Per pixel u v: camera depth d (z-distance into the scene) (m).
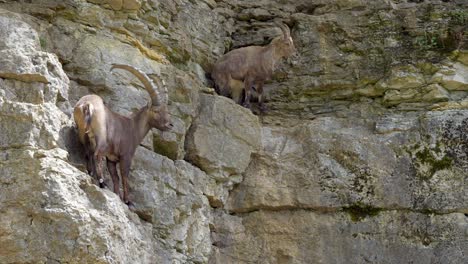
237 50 29.70
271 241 27.16
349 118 29.30
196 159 26.78
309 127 28.55
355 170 27.67
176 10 29.06
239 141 27.73
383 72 29.89
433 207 27.03
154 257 23.42
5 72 21.38
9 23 22.17
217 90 29.34
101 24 25.69
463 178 27.25
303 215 27.42
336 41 30.67
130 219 22.53
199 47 29.88
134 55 25.72
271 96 30.48
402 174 27.52
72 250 19.94
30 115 20.83
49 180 20.17
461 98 29.17
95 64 24.64
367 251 26.84
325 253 26.92
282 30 29.50
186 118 26.77
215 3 31.55
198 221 25.98
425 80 29.44
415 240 26.84
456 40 29.73
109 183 23.36
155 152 25.61
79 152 22.16
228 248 26.92
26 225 20.08
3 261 19.95
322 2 31.77
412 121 28.41
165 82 26.39
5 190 20.25
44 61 21.88
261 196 27.55
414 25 30.31
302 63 30.66
